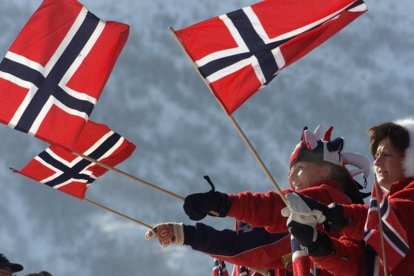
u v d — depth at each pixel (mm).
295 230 10078
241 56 11375
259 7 11492
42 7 12602
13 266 15414
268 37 11414
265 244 12109
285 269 12125
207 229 12188
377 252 10156
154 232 12266
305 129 12148
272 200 10992
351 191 12055
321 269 11133
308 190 11531
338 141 12094
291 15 11461
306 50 11391
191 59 11375
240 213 10961
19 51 12531
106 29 12562
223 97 11281
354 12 11469
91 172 13242
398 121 10828
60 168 13250
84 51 12547
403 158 10641
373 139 10797
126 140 13242
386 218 10141
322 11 11469
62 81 12461
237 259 12141
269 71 11328
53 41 12555
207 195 10969
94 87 12445
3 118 12383
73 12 12625
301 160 12062
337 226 10242
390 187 10672
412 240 10203
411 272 10164
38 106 12414
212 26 11438
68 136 12297
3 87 12477
